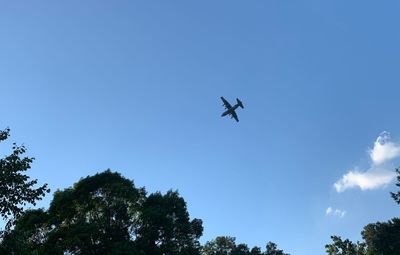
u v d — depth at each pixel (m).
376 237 60.66
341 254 73.06
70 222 43.25
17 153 18.06
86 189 44.09
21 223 40.78
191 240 45.12
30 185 17.78
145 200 47.31
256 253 66.44
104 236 41.09
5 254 17.19
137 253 37.59
